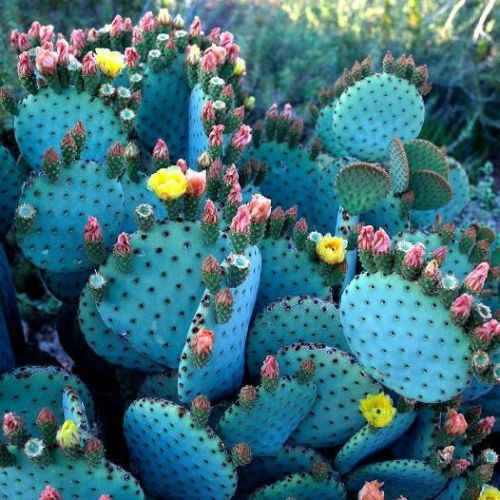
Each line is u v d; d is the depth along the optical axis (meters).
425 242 2.12
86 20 3.65
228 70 2.29
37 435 1.88
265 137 2.43
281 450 1.89
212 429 1.84
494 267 2.16
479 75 3.88
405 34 3.85
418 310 1.71
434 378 1.75
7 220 2.12
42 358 2.32
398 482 1.94
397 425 1.87
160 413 1.75
